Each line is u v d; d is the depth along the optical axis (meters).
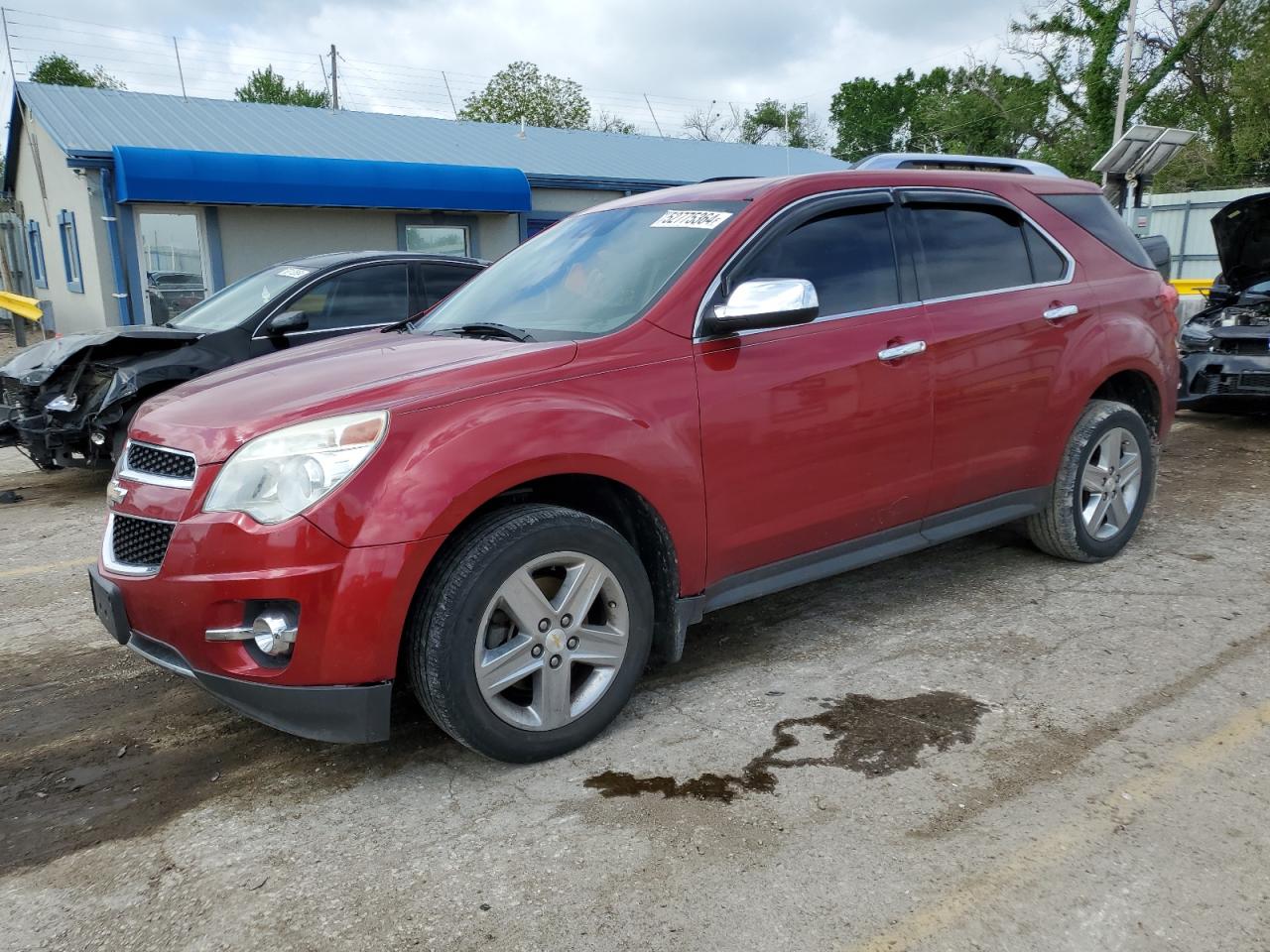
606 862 2.46
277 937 2.22
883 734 3.08
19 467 8.16
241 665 2.66
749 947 2.14
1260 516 5.53
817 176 3.71
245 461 2.64
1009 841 2.49
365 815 2.72
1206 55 33.69
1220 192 22.83
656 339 3.14
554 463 2.82
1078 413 4.34
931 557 4.89
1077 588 4.37
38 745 3.21
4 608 4.59
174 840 2.64
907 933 2.17
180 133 15.88
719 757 2.97
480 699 2.76
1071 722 3.12
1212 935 2.13
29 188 19.39
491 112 48.38
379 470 2.62
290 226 15.26
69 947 2.21
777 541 3.43
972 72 38.97
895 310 3.71
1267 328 7.46
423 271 7.56
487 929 2.23
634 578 3.04
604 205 4.25
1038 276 4.27
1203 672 3.45
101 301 14.15
